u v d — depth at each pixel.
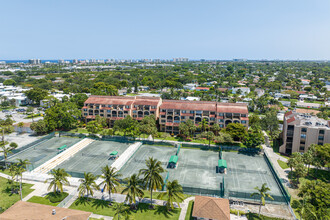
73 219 61.03
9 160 104.12
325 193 69.88
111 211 70.88
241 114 140.75
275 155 118.38
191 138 139.00
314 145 105.88
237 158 114.81
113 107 159.62
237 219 68.50
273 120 141.62
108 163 106.38
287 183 90.25
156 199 77.88
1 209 69.31
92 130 138.12
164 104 153.25
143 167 103.19
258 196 79.06
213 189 84.62
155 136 141.88
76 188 83.75
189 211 71.62
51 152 117.19
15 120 173.50
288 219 68.56
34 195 79.12
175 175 96.19
